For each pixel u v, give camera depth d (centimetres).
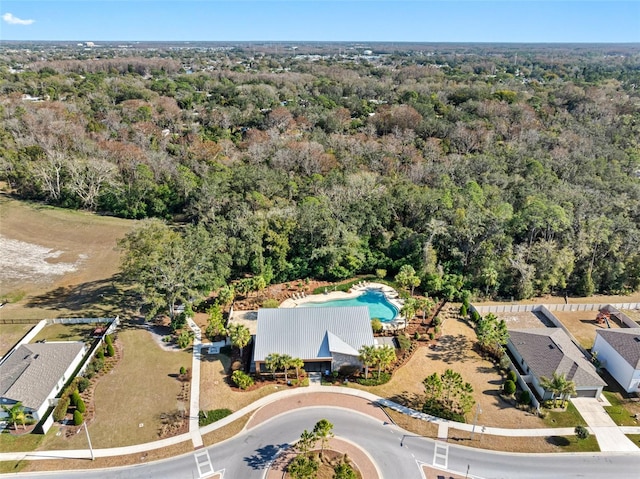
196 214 8656
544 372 4900
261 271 6994
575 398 4794
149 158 10081
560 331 5594
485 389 4919
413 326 6012
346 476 3672
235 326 5412
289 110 14500
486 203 7906
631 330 5297
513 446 4212
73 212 9669
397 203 7831
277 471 3953
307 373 5153
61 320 6100
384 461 4047
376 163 10112
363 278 7256
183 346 5462
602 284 7031
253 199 8219
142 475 3938
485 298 6756
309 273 7306
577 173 9444
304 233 7319
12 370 4906
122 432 4362
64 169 9950
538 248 6812
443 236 7200
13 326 6003
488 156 9862
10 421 4325
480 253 7044
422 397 4809
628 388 4878
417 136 12462
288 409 4647
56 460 4066
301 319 5397
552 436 4319
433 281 6656
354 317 5459
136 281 6638
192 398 4781
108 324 6016
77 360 5250
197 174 9881
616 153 10662
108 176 9681
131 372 5150
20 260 7825
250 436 4325
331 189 8519
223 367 5253
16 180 10412
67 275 7400
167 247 5944
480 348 5591
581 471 3966
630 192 8369
